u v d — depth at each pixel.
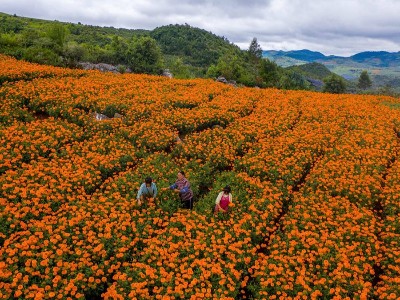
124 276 8.71
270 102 28.23
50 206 11.57
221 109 23.95
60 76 29.16
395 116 25.33
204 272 9.16
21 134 15.84
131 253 10.25
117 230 10.65
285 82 63.09
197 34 159.75
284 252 10.42
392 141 20.31
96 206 11.59
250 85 54.78
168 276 8.91
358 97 34.62
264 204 12.94
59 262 8.73
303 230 11.60
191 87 31.89
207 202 13.28
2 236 9.51
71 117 19.67
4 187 11.41
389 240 11.39
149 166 15.21
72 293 8.05
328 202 13.44
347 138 20.33
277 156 17.08
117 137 18.02
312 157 18.03
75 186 12.79
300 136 20.23
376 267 10.70
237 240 10.94
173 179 14.33
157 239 10.65
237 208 12.54
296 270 9.77
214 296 8.48
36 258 9.13
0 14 112.56
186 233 10.95
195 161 16.36
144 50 48.06
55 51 41.03
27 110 20.30
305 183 15.44
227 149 17.62
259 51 100.38
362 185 14.55
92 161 14.76
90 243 9.96
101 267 9.11
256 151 18.12
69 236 10.12
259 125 21.67
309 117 24.09
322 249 10.19
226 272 9.48
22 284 8.19
